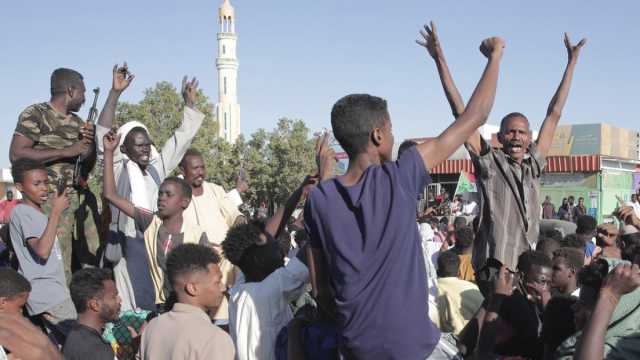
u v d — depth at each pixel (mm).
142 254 5500
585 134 36438
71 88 5648
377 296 2424
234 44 107125
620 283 2961
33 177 4781
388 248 2434
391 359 2426
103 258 5699
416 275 2479
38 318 4949
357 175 2682
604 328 2938
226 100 105750
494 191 4434
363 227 2475
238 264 3891
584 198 27094
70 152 5414
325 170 3346
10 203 12203
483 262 4445
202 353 3236
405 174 2514
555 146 37406
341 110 2684
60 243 5449
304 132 39531
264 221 4613
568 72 4898
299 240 7309
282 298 3543
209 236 5625
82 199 5777
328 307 2756
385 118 2695
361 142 2658
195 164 5738
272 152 40094
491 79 2734
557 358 3479
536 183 4555
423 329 2471
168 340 3330
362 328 2449
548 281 4113
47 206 5414
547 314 3826
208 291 3514
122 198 5086
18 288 3688
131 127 6055
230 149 40531
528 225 4426
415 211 2533
